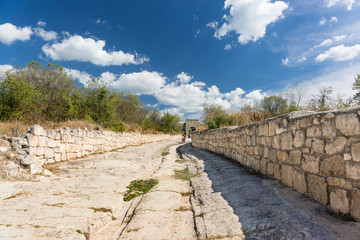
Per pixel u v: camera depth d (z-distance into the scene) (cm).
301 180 330
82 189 439
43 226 260
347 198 236
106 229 301
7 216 277
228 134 813
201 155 961
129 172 641
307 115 318
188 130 4469
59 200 358
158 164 859
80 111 1492
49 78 1287
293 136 358
